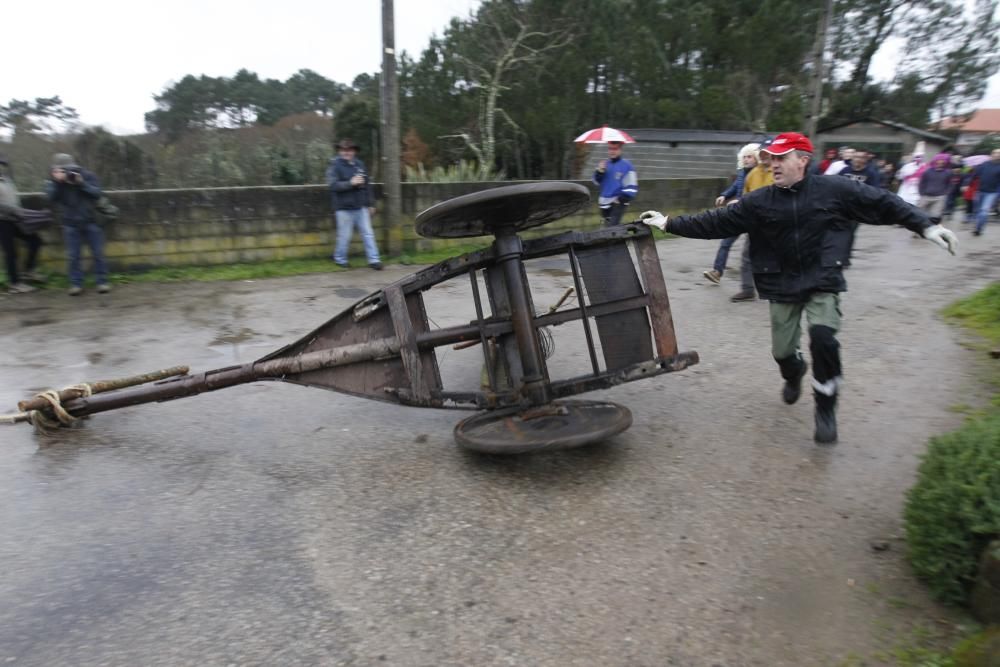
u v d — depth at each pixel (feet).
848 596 9.18
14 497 12.23
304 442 14.46
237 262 32.68
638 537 10.67
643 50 85.97
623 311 13.44
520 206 12.21
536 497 11.94
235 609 9.26
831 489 11.92
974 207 51.65
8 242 27.07
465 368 18.80
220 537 10.94
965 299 24.40
